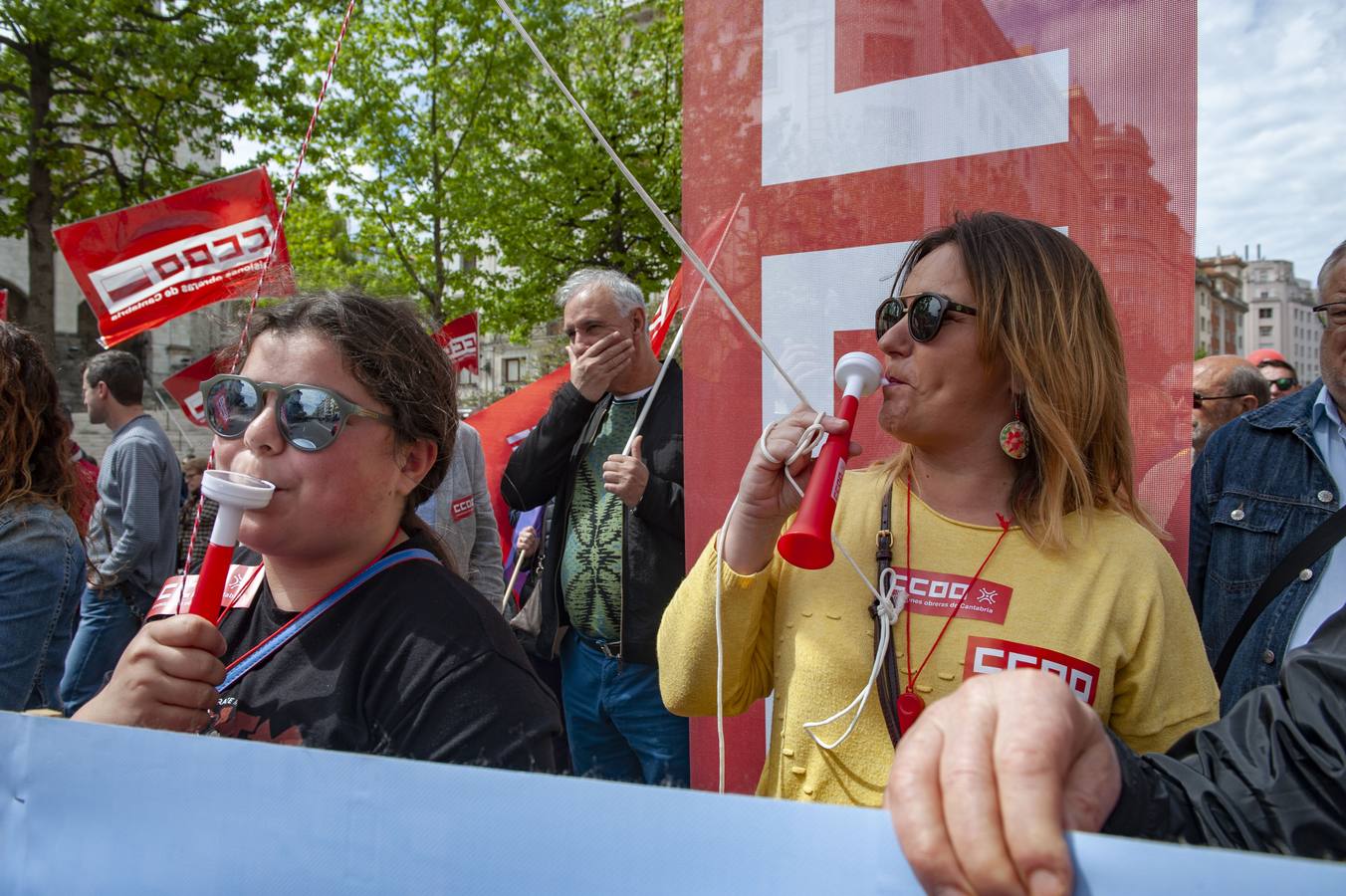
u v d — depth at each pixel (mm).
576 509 2648
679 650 1339
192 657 1008
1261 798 621
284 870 698
